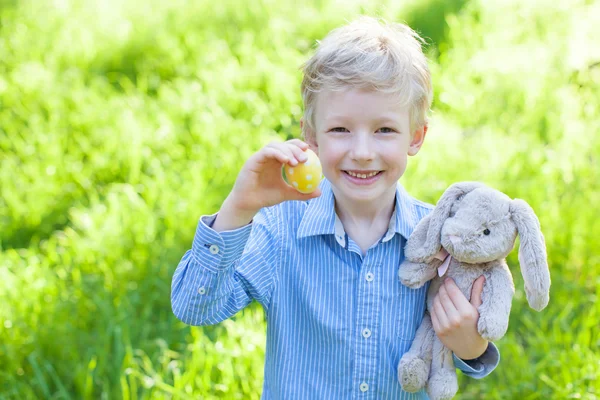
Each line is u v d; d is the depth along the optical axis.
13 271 3.99
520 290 3.74
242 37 6.95
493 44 6.51
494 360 1.99
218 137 5.18
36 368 3.18
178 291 1.88
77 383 3.19
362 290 1.95
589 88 5.96
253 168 1.74
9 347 3.34
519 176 4.55
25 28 7.20
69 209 4.61
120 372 3.12
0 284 3.66
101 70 6.56
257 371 3.07
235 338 3.29
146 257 3.96
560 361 3.17
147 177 4.79
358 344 1.94
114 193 4.64
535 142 5.06
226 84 5.89
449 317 1.85
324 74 1.89
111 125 5.44
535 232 1.78
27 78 6.05
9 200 4.57
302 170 1.72
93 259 3.97
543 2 7.23
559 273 3.81
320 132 1.90
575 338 3.38
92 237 4.14
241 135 5.22
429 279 1.94
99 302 3.58
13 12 7.70
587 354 3.20
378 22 2.05
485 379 3.25
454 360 1.99
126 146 5.11
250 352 3.13
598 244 3.94
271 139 5.14
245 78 6.04
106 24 7.35
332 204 1.99
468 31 6.76
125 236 4.10
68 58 6.65
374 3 7.29
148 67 6.53
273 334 2.01
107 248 4.00
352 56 1.85
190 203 4.33
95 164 4.93
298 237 1.98
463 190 1.87
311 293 1.97
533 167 4.66
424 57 2.03
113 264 3.93
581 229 4.05
